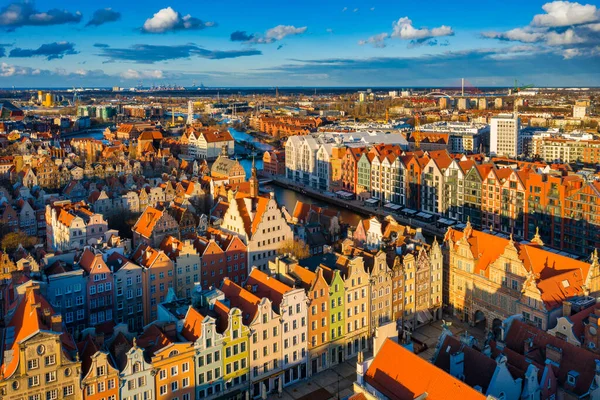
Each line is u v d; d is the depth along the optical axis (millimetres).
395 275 138625
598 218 193625
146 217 194125
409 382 85062
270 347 115438
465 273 145875
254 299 115375
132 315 138500
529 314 122500
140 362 97500
